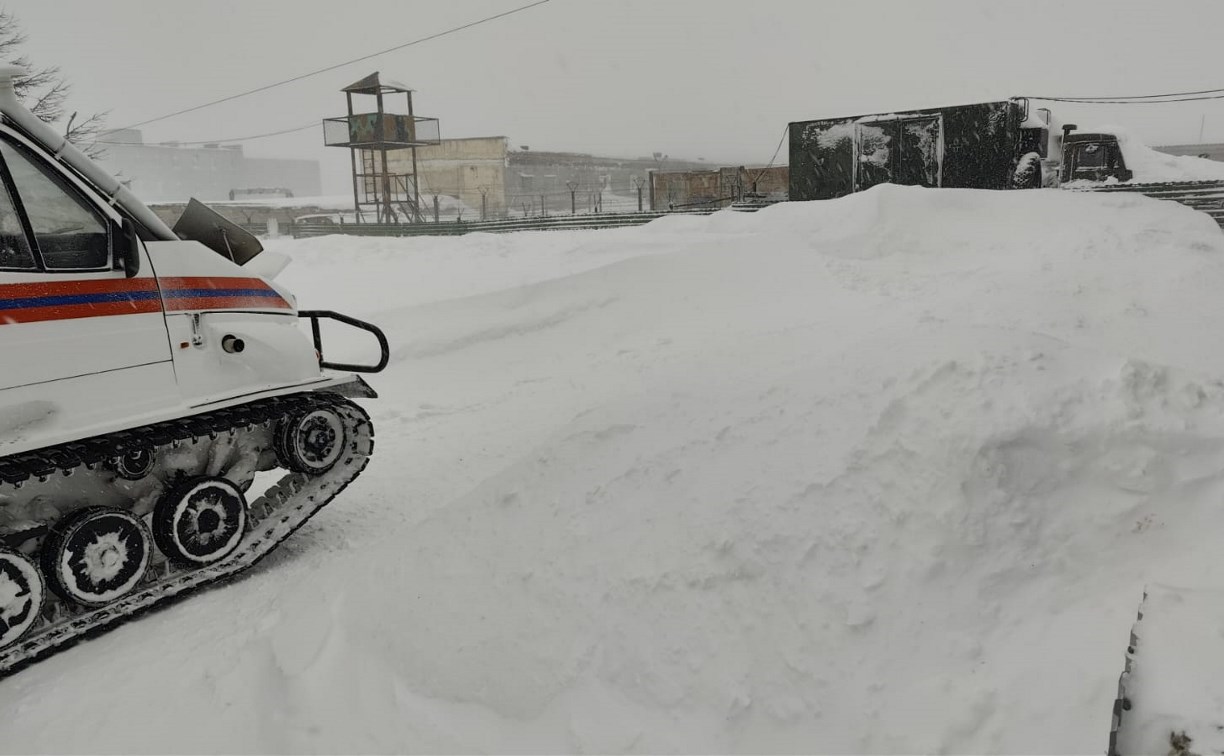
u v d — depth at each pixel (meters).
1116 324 7.73
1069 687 2.54
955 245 12.24
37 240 3.92
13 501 4.10
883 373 3.73
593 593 3.39
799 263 11.73
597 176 51.09
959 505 3.07
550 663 3.23
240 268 4.85
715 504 3.48
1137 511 3.02
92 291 4.08
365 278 14.16
